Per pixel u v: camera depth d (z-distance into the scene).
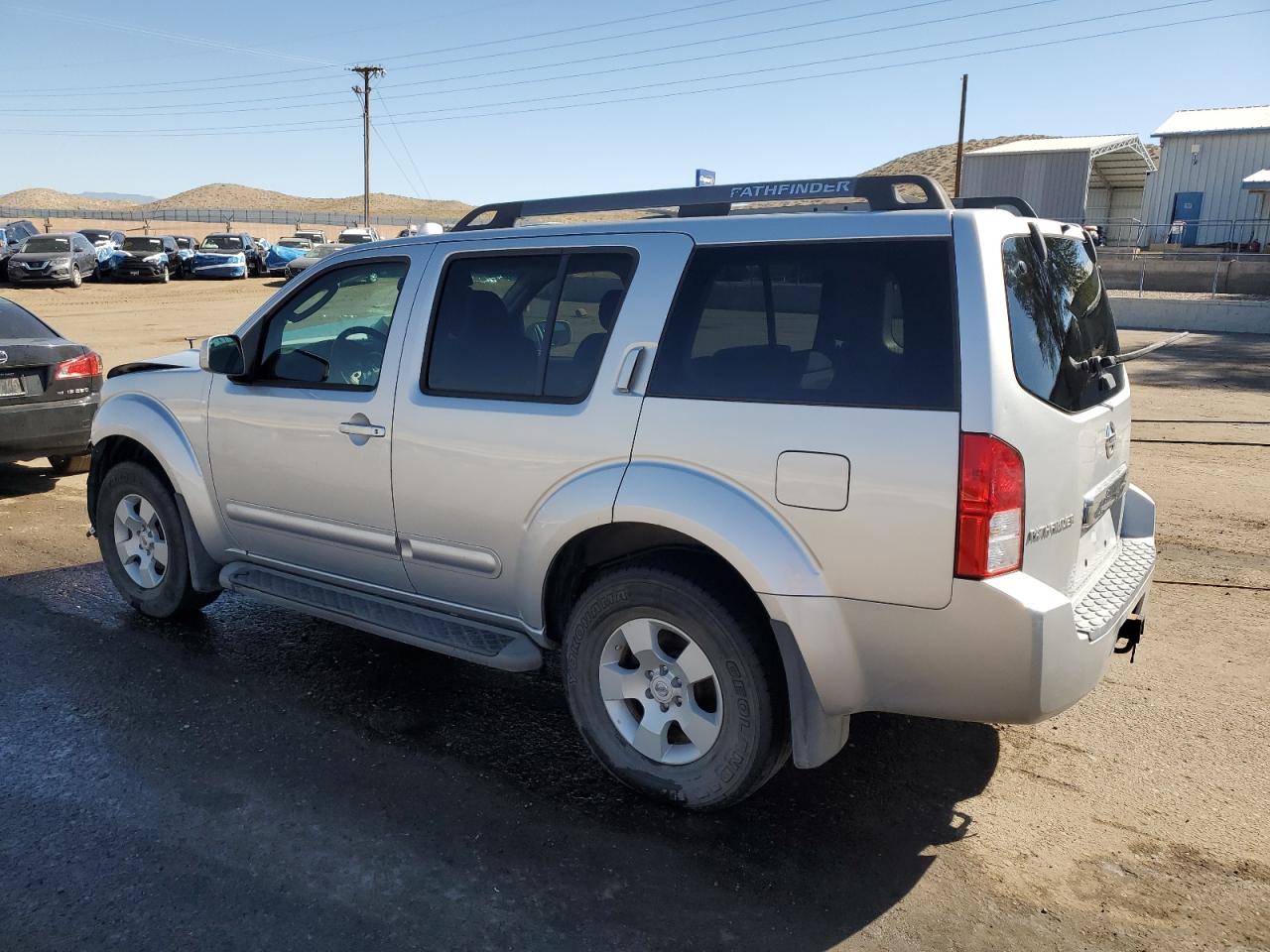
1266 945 2.78
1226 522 6.92
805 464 2.99
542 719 4.12
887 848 3.23
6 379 7.30
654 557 3.34
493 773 3.68
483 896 2.96
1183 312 21.22
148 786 3.55
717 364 3.21
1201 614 5.26
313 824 3.33
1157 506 7.31
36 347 7.43
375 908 2.90
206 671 4.54
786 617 3.02
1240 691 4.37
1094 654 3.05
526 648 3.71
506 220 4.16
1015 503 2.84
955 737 3.98
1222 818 3.41
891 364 2.94
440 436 3.77
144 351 16.66
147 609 5.10
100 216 109.88
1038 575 2.98
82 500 7.72
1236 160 35.47
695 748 3.34
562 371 3.55
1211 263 26.56
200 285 33.97
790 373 3.09
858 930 2.84
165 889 2.98
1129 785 3.62
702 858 3.17
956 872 3.11
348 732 3.98
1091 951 2.76
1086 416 3.27
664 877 3.07
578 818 3.38
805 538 3.01
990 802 3.51
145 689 4.34
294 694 4.32
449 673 4.56
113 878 3.03
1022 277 3.08
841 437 2.95
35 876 3.04
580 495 3.38
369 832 3.29
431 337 3.88
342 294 4.27
